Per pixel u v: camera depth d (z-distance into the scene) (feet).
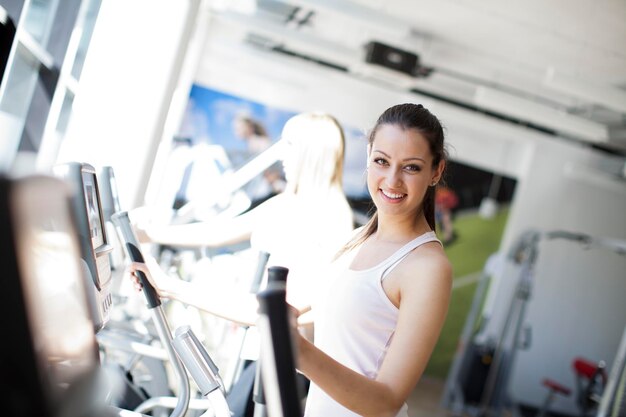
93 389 3.15
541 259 34.09
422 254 5.00
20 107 11.09
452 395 29.53
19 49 9.63
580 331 34.47
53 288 2.92
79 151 11.83
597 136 25.43
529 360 34.01
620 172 32.76
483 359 28.99
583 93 21.08
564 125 25.03
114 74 12.05
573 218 34.17
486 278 29.76
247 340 7.84
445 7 20.81
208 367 4.91
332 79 31.07
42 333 2.60
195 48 22.95
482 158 33.42
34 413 2.46
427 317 4.77
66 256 3.22
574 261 34.40
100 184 6.86
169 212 17.19
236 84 30.58
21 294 2.43
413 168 5.07
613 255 34.65
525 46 22.89
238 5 23.15
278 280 3.33
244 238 8.34
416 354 4.67
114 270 8.68
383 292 5.06
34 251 2.60
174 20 12.12
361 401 4.27
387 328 5.11
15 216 2.41
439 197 33.27
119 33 12.09
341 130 8.68
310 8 22.00
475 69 26.94
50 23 11.25
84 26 12.12
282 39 25.48
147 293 5.58
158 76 12.07
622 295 34.81
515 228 33.63
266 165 16.26
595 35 20.33
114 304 11.23
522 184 33.63
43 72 11.21
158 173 17.62
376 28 20.95
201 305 5.71
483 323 30.53
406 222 5.27
